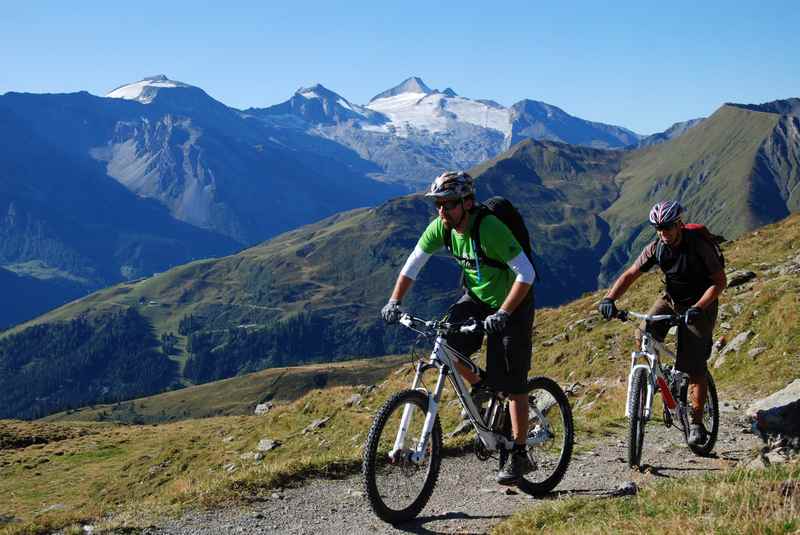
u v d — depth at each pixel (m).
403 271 5.07
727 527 3.82
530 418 5.36
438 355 4.86
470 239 4.84
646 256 5.93
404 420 4.80
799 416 5.84
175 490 5.64
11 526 4.95
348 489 5.50
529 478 5.45
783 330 10.08
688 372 5.84
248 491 5.38
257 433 20.53
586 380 13.88
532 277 4.78
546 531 4.41
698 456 6.21
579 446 6.63
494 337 4.95
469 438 6.59
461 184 4.71
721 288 5.68
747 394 9.12
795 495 4.06
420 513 5.08
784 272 13.41
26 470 31.81
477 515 5.02
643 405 5.79
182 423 42.16
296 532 4.77
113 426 46.97
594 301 19.31
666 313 5.92
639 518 4.19
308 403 20.44
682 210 5.67
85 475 29.39
